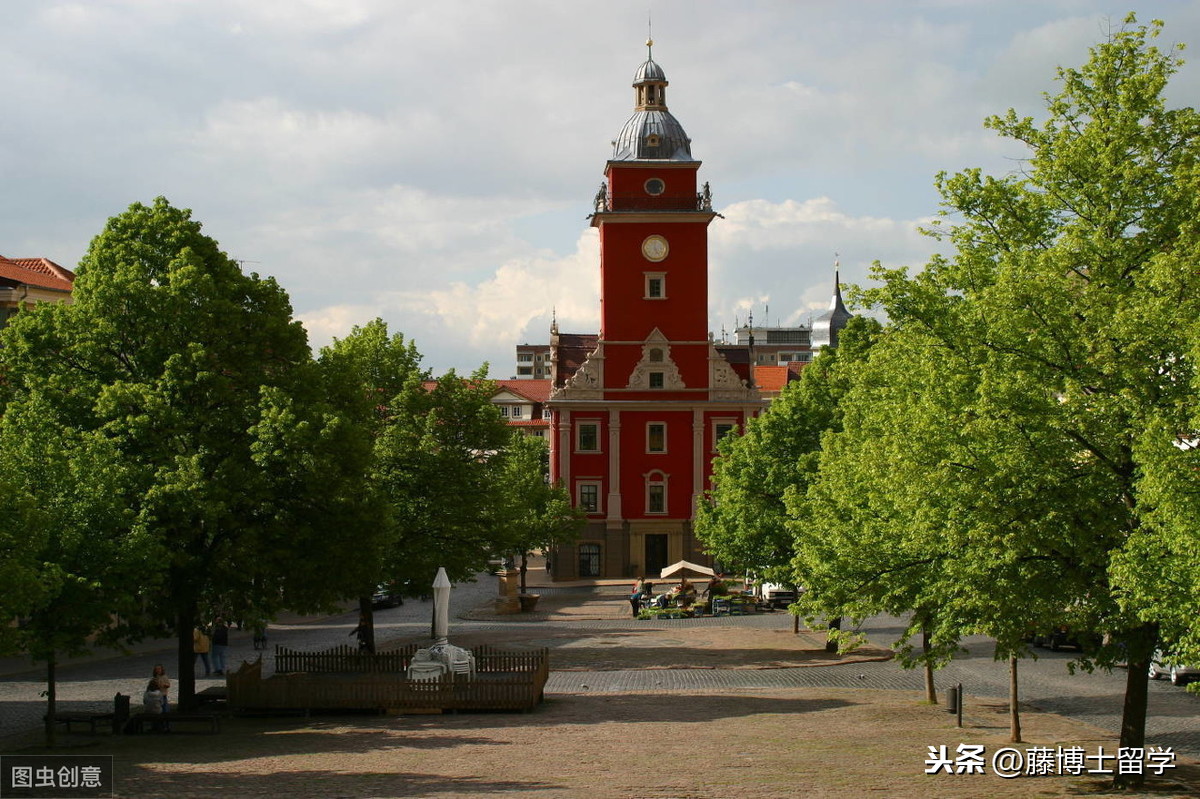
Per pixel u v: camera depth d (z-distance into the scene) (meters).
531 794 18.89
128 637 30.98
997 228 24.12
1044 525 20.53
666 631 56.59
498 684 31.91
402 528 43.66
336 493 31.97
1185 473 17.58
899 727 28.69
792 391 49.00
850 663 44.03
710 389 88.06
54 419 30.19
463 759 23.38
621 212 86.81
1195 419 17.45
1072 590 21.11
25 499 23.48
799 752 24.36
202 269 32.41
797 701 34.12
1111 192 21.89
